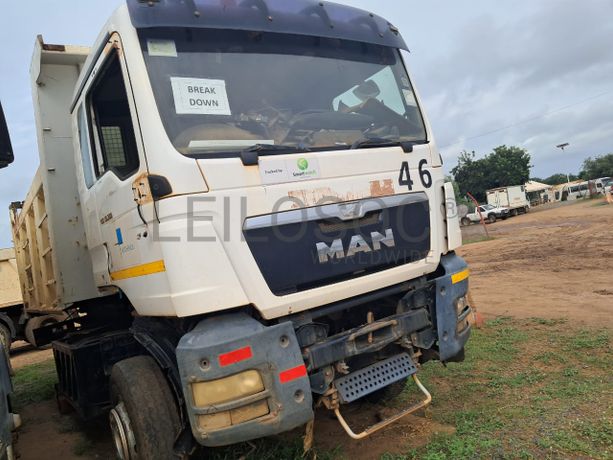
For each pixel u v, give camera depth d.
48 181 5.20
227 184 3.13
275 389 3.04
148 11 3.28
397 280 3.81
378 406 4.82
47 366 9.22
